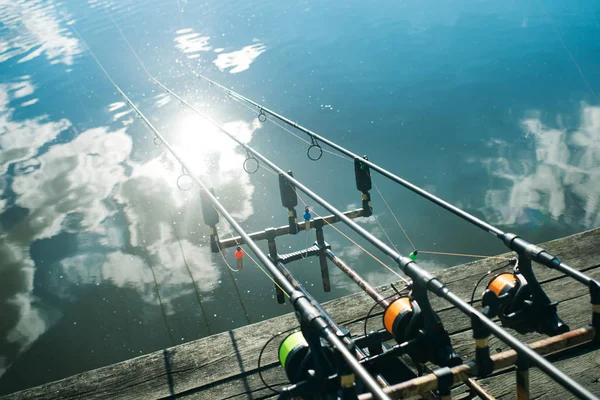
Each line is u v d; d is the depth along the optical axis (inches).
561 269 111.3
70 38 964.0
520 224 380.2
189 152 529.7
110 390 159.8
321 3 979.9
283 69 703.7
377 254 362.6
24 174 534.0
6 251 418.6
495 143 485.7
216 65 749.9
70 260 398.0
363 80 645.9
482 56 669.9
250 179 464.4
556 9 791.1
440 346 116.0
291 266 360.2
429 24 801.6
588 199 396.5
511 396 139.3
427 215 398.9
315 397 112.7
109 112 655.8
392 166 469.7
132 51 850.1
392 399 101.8
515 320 126.1
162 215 436.5
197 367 164.1
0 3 1371.8
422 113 555.8
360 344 141.2
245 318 326.6
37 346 325.1
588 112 516.7
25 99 730.2
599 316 111.1
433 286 107.6
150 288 359.3
